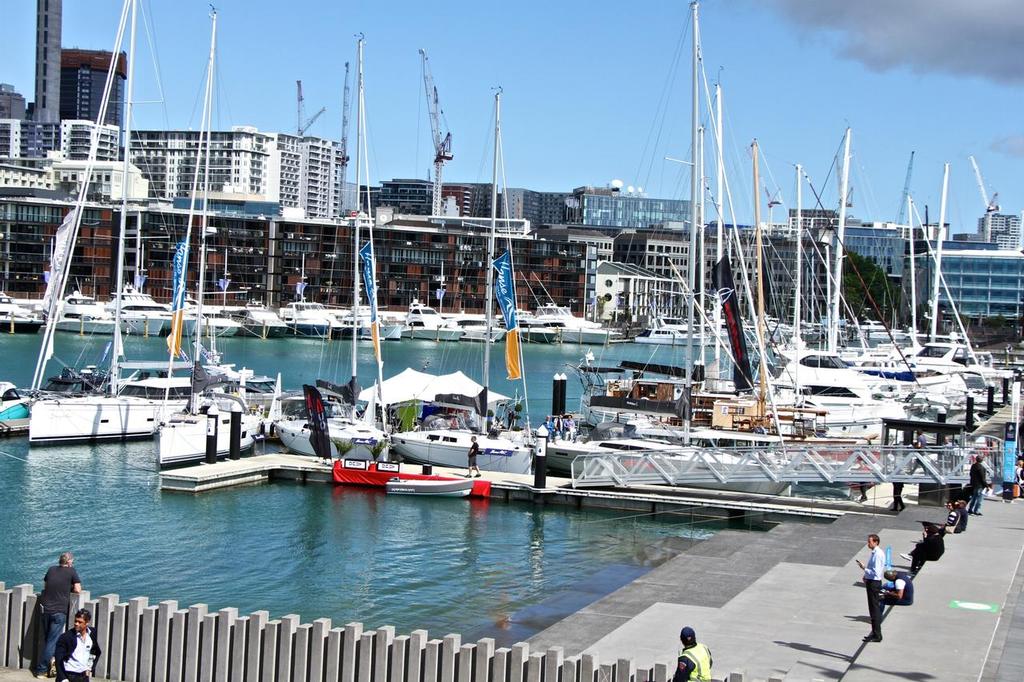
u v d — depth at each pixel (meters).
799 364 83.44
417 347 184.50
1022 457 50.38
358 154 68.62
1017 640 26.08
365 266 66.12
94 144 72.00
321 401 58.25
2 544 43.84
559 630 29.22
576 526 49.31
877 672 23.38
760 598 31.48
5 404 71.38
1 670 25.38
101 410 67.69
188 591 38.53
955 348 119.50
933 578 31.77
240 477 55.72
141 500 51.94
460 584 40.03
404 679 24.52
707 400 68.00
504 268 64.25
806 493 57.91
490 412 66.50
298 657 24.88
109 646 25.50
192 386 64.81
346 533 46.91
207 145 77.88
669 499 51.31
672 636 28.17
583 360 162.88
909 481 48.44
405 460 60.94
